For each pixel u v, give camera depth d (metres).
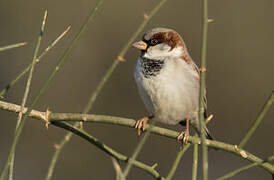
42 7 14.61
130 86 13.99
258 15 14.81
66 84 14.05
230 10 14.85
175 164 4.34
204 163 3.71
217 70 14.55
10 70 14.15
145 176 12.76
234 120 14.31
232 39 14.73
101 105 13.93
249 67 14.52
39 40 4.33
